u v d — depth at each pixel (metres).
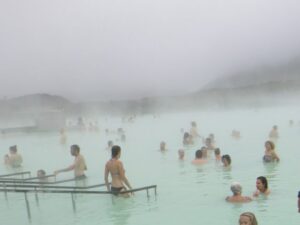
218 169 11.34
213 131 23.30
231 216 6.82
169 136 22.95
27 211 7.69
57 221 7.20
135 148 17.98
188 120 35.91
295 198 7.70
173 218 6.91
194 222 6.62
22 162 15.84
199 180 9.98
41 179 10.55
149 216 7.12
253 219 4.61
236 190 7.72
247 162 12.20
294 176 9.74
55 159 16.45
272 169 10.82
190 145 17.75
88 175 11.63
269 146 11.91
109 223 6.87
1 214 7.88
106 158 15.50
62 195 9.14
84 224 6.91
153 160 14.00
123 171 8.38
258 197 7.93
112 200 8.27
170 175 10.95
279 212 6.88
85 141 23.03
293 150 14.00
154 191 8.95
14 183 9.27
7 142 25.69
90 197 8.75
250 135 19.94
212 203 7.70
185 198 8.20
